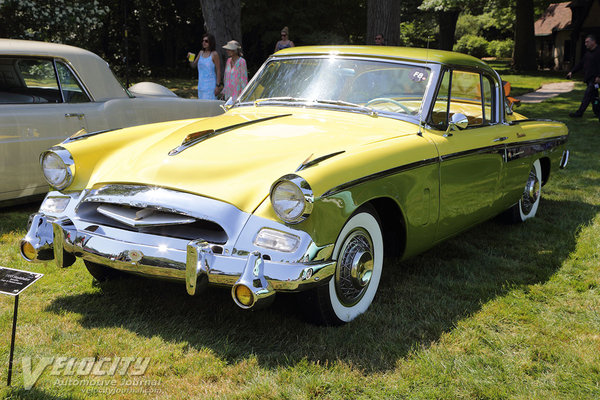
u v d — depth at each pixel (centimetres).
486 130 431
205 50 885
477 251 459
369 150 316
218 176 298
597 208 596
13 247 434
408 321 328
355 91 399
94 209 318
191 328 311
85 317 322
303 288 270
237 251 273
